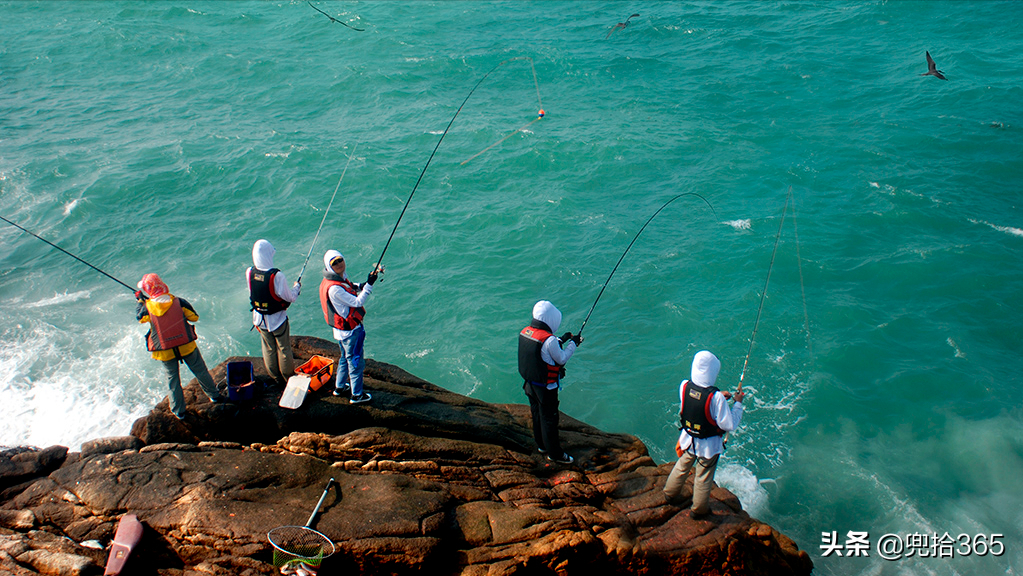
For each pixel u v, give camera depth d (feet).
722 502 24.17
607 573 20.79
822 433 40.91
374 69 114.01
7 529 19.31
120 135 88.69
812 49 119.34
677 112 97.04
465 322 53.16
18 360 46.34
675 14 142.92
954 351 47.75
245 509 19.25
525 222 67.72
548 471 24.62
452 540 19.81
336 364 26.35
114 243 63.77
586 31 137.39
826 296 54.95
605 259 61.62
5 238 64.08
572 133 89.51
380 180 76.59
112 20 139.85
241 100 103.55
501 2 161.38
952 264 58.18
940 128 85.51
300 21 143.74
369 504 19.95
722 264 60.03
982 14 125.59
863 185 73.00
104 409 42.34
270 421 23.61
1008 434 39.99
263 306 22.88
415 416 24.84
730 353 48.55
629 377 46.88
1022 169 74.74
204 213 70.03
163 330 21.49
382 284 58.39
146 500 19.58
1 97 102.42
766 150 83.97
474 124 92.89
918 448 39.58
